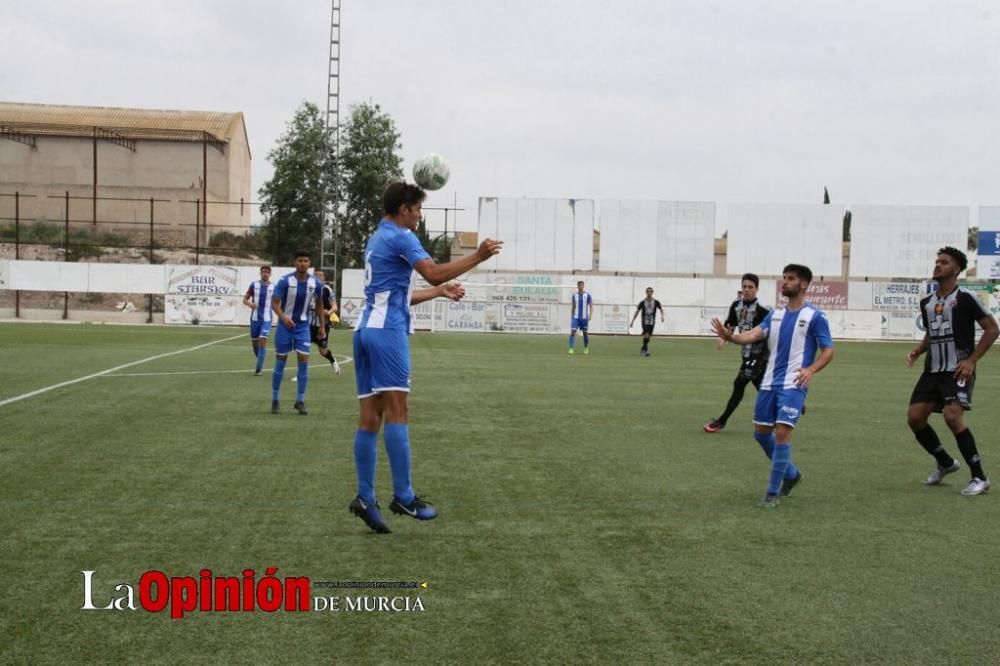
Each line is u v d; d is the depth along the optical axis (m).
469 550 5.95
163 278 40.62
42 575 5.30
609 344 33.78
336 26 41.22
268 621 4.67
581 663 4.20
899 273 42.66
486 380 17.86
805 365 7.64
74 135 56.00
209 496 7.34
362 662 4.18
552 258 42.53
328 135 42.19
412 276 6.48
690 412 13.62
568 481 8.25
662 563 5.74
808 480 8.66
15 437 9.94
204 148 55.28
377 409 6.34
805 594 5.20
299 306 12.25
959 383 8.20
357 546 5.99
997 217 41.38
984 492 8.08
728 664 4.21
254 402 13.40
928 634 4.61
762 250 42.91
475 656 4.26
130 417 11.58
